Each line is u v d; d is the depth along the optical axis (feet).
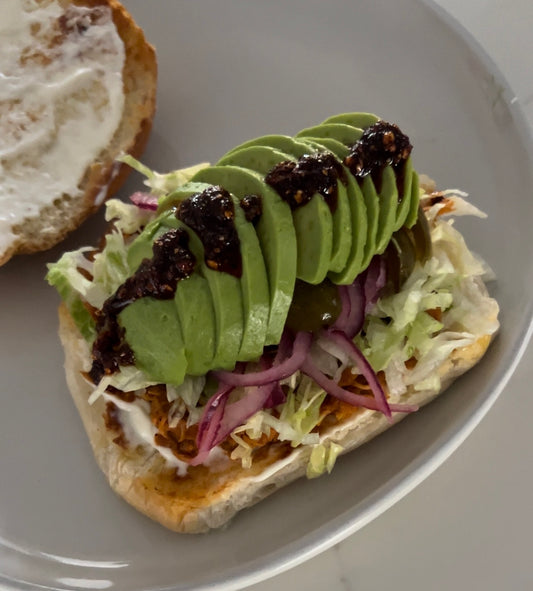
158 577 0.90
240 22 1.29
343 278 0.88
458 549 0.93
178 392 0.91
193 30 1.29
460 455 0.98
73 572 0.92
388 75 1.24
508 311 1.02
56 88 1.13
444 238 1.00
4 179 1.10
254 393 0.90
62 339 1.05
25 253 1.12
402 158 0.90
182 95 1.26
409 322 0.95
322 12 1.28
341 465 0.96
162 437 0.93
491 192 1.13
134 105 1.17
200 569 0.89
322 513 0.92
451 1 1.31
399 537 0.94
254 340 0.86
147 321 0.86
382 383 0.96
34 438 1.03
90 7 1.16
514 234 1.08
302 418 0.91
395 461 0.95
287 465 0.93
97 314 0.96
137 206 1.03
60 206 1.12
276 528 0.92
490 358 0.98
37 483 0.99
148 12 1.30
